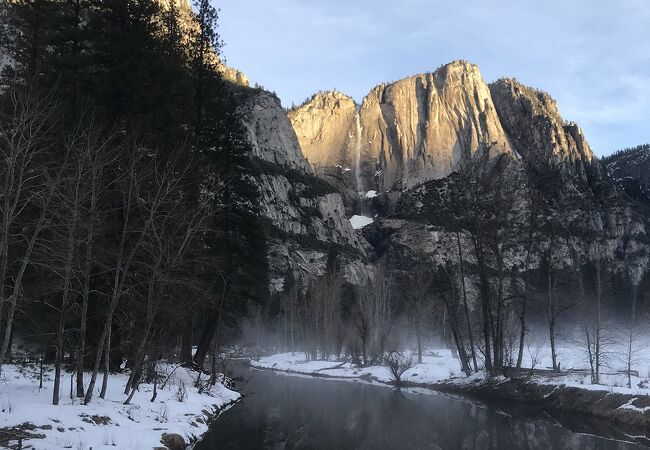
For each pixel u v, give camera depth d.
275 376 60.72
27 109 18.53
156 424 19.86
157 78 29.25
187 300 28.80
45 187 20.28
